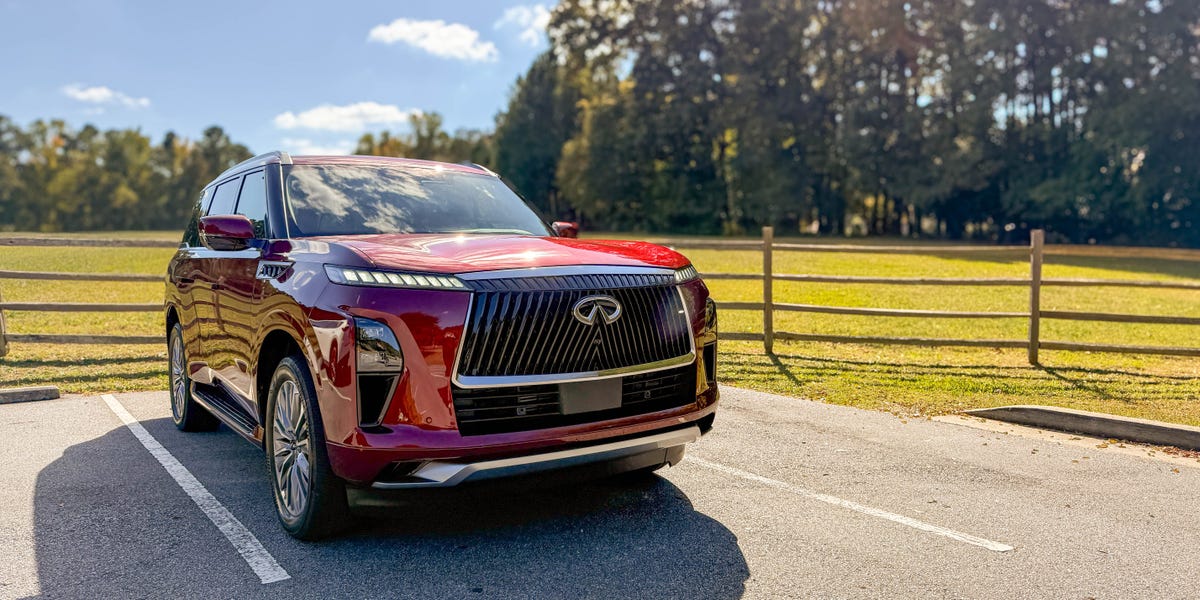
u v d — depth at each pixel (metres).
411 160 5.54
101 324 12.29
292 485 4.03
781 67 60.59
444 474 3.50
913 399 7.51
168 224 115.19
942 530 4.23
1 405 7.10
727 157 67.38
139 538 4.05
